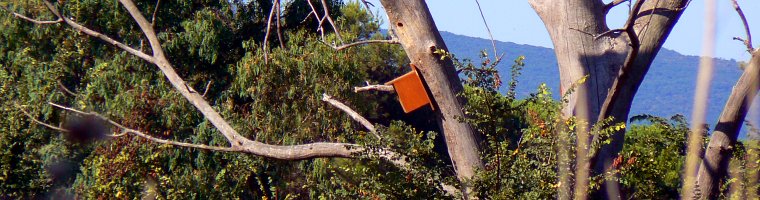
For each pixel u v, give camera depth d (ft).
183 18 121.70
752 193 37.68
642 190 40.91
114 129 101.71
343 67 101.24
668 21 45.34
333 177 48.80
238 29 122.42
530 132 40.14
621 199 41.65
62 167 115.14
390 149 42.86
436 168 42.42
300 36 105.81
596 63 46.06
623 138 44.68
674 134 41.65
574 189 38.22
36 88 116.47
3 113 115.44
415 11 45.37
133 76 111.86
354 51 104.99
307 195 89.40
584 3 47.11
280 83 101.04
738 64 41.60
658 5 45.70
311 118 100.48
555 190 38.93
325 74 101.35
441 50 42.32
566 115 45.50
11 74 125.29
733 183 39.70
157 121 103.91
